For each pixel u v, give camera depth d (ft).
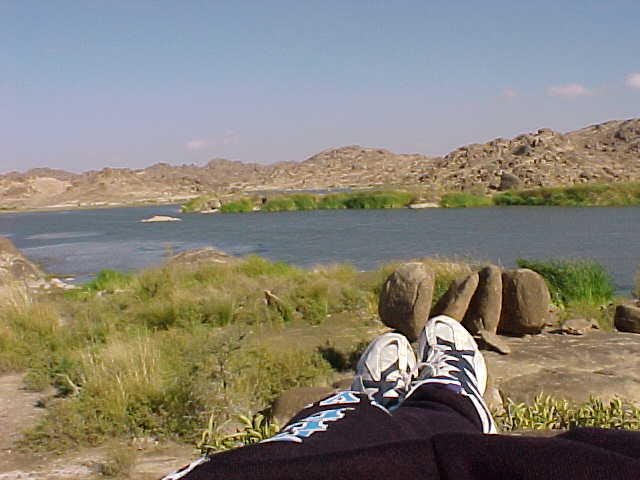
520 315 23.26
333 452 3.07
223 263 52.37
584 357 20.49
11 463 14.88
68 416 16.72
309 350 23.30
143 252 104.63
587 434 3.16
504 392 16.65
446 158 590.55
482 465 2.86
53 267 85.10
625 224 136.77
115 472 13.79
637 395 16.62
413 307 21.54
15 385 21.43
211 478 2.97
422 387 5.53
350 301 34.06
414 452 2.99
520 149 533.14
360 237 119.85
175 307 32.04
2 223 254.68
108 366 20.26
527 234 118.52
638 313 25.91
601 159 540.52
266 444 3.35
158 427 16.56
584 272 35.53
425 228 138.82
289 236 126.52
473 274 22.53
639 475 2.66
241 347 20.80
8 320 29.32
